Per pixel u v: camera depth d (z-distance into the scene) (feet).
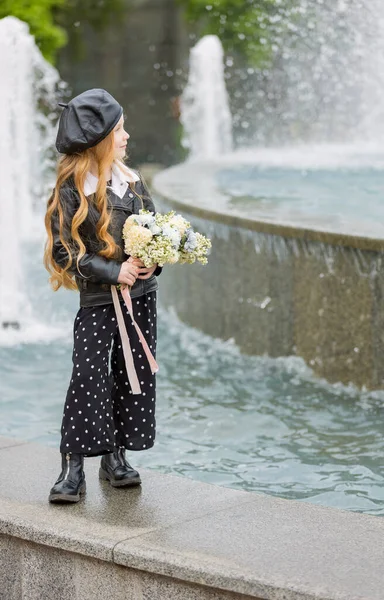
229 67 69.92
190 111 68.90
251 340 26.35
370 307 22.20
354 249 22.34
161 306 33.55
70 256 13.39
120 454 14.60
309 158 46.96
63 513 13.26
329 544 11.93
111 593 12.22
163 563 11.57
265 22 63.72
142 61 99.81
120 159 14.08
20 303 31.35
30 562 12.95
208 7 75.05
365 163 44.70
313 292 23.71
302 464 18.17
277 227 24.48
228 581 11.09
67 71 96.63
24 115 46.52
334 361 23.27
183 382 24.20
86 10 96.53
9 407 22.62
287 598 10.72
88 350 13.89
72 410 13.91
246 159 46.62
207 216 27.86
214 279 28.14
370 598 10.41
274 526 12.60
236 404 22.20
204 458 18.66
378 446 19.08
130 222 13.58
